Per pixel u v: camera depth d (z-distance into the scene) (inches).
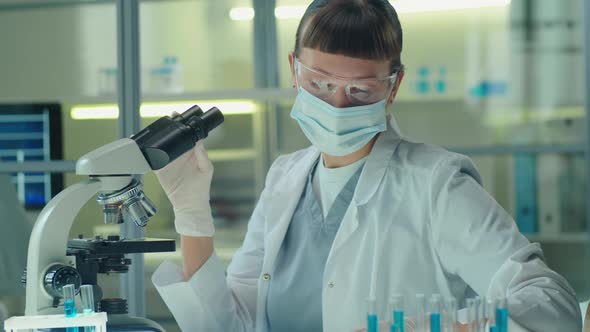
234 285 71.1
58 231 53.5
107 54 163.2
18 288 144.6
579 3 157.8
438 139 162.6
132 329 51.4
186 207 62.1
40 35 164.1
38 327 48.1
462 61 160.6
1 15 164.6
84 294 50.2
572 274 156.6
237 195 164.2
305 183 68.9
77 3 163.0
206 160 60.6
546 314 50.9
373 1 60.7
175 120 56.4
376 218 63.4
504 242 57.4
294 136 162.7
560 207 157.6
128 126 143.9
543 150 155.5
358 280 63.2
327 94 61.6
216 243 163.8
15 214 151.7
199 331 65.5
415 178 62.8
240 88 166.4
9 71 165.2
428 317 47.6
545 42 159.2
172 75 165.8
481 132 161.6
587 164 150.1
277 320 66.6
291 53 64.2
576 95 158.9
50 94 164.9
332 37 59.5
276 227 67.5
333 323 63.5
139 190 54.7
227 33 165.5
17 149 165.5
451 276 62.9
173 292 64.6
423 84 161.6
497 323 47.1
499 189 159.5
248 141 163.6
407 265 62.4
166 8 165.2
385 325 48.5
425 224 62.1
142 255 142.6
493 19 159.6
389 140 66.0
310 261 65.9
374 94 61.1
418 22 161.0
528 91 160.1
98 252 53.5
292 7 164.4
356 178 65.8
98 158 51.9
